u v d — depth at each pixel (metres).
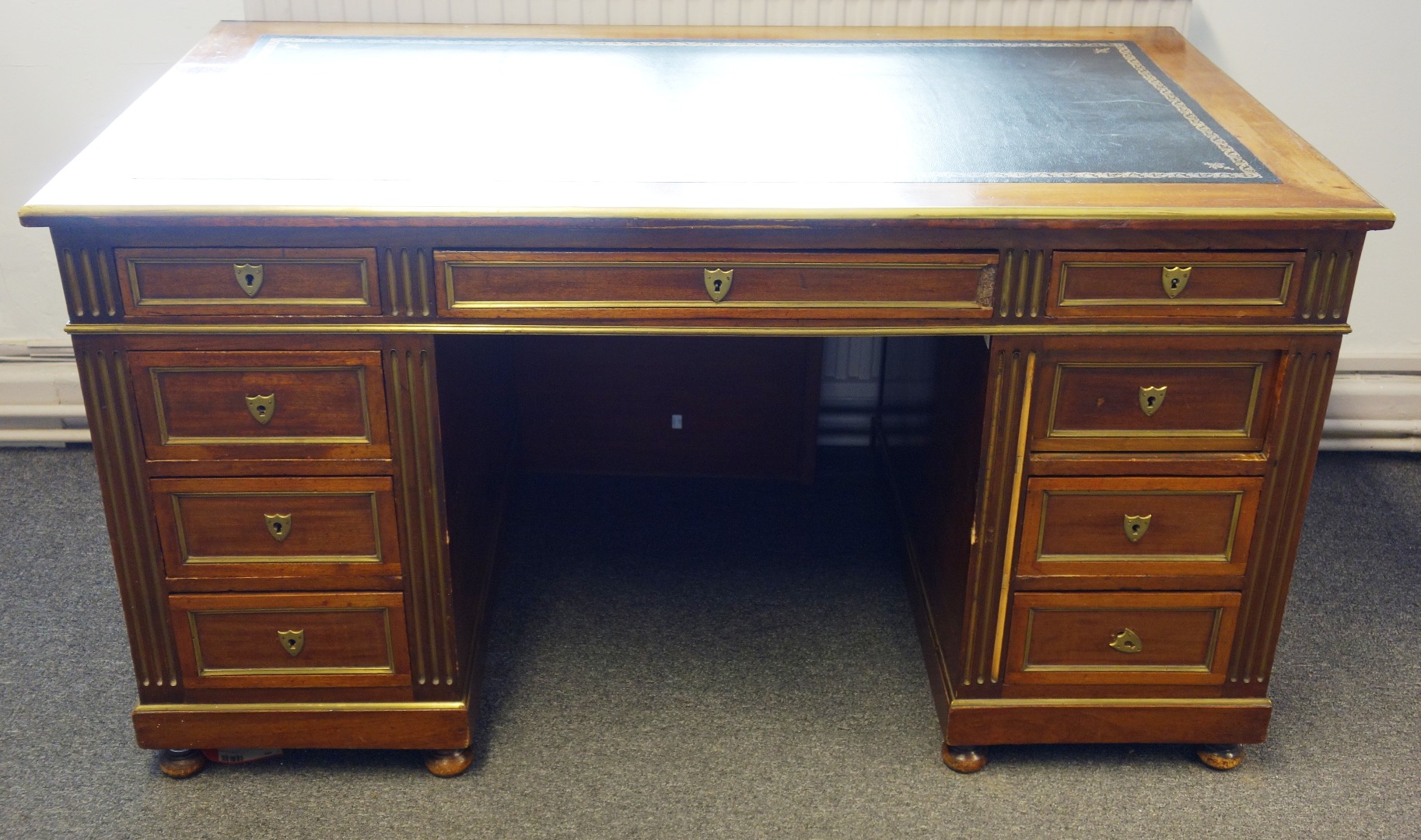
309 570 1.84
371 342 1.70
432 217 1.60
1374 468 2.95
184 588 1.84
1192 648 1.93
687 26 2.42
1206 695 1.96
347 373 1.72
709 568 2.54
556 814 1.89
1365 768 2.01
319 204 1.60
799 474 2.87
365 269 1.66
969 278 1.69
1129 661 1.94
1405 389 2.91
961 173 1.74
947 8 2.46
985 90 2.06
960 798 1.94
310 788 1.95
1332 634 2.34
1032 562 1.86
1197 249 1.66
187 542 1.81
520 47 2.25
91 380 1.71
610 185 1.68
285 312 1.68
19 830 1.84
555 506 2.76
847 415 2.92
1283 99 2.67
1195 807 1.92
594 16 2.45
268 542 1.82
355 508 1.80
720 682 2.20
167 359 1.70
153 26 2.61
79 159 1.72
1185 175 1.75
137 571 1.82
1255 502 1.82
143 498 1.78
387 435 1.76
